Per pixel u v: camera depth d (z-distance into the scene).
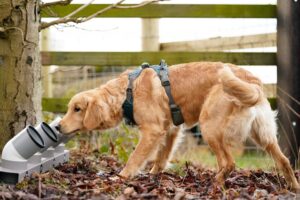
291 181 4.03
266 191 3.90
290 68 5.19
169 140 4.36
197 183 4.09
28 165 3.93
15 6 4.08
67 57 5.31
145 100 4.16
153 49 6.76
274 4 5.27
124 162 4.76
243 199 3.70
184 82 4.16
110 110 4.21
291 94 5.19
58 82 6.87
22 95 4.12
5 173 3.80
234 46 6.13
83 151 4.95
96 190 3.75
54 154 4.28
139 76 4.21
